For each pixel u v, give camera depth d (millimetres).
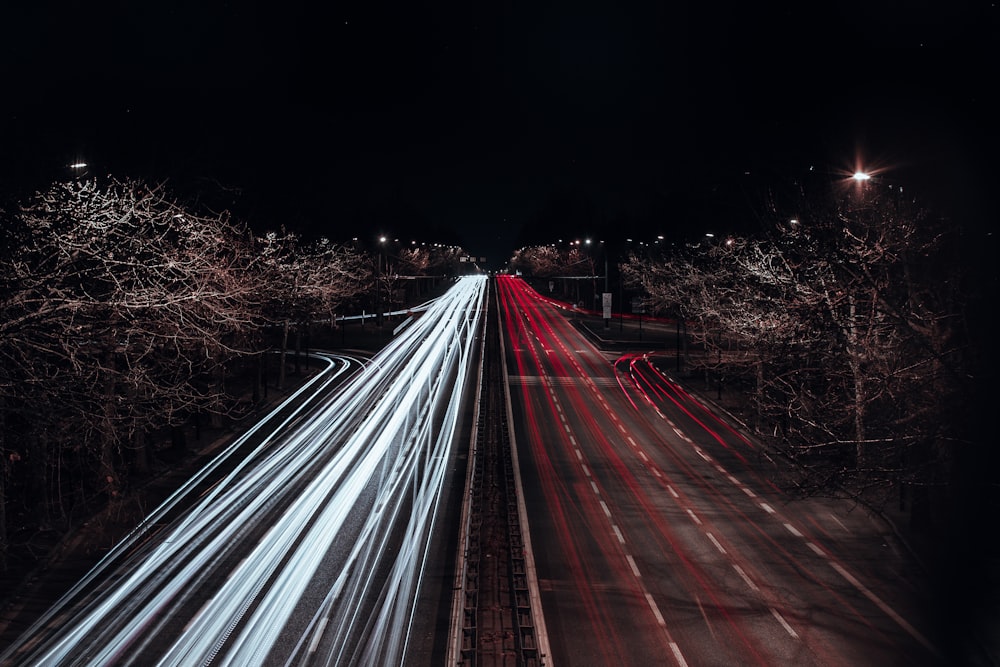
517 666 18828
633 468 38625
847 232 23406
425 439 43344
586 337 95000
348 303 86750
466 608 21953
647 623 21781
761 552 27203
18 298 18703
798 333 24219
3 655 18344
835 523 30062
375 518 29516
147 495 31875
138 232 21672
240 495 32000
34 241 18969
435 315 123188
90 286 20234
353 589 22922
